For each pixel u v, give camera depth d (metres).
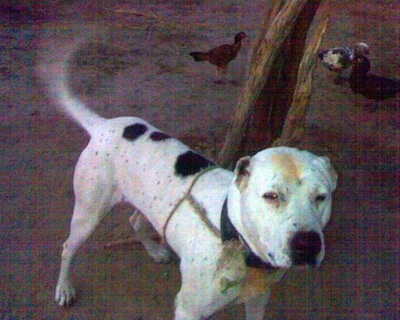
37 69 2.93
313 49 1.43
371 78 2.76
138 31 3.62
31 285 1.55
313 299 1.58
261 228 0.96
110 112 2.54
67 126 2.38
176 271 1.64
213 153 2.19
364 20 4.21
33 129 2.34
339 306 1.56
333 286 1.63
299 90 1.46
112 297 1.53
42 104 2.56
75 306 1.49
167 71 3.05
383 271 1.69
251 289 1.12
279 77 1.73
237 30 3.76
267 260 1.02
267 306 1.54
